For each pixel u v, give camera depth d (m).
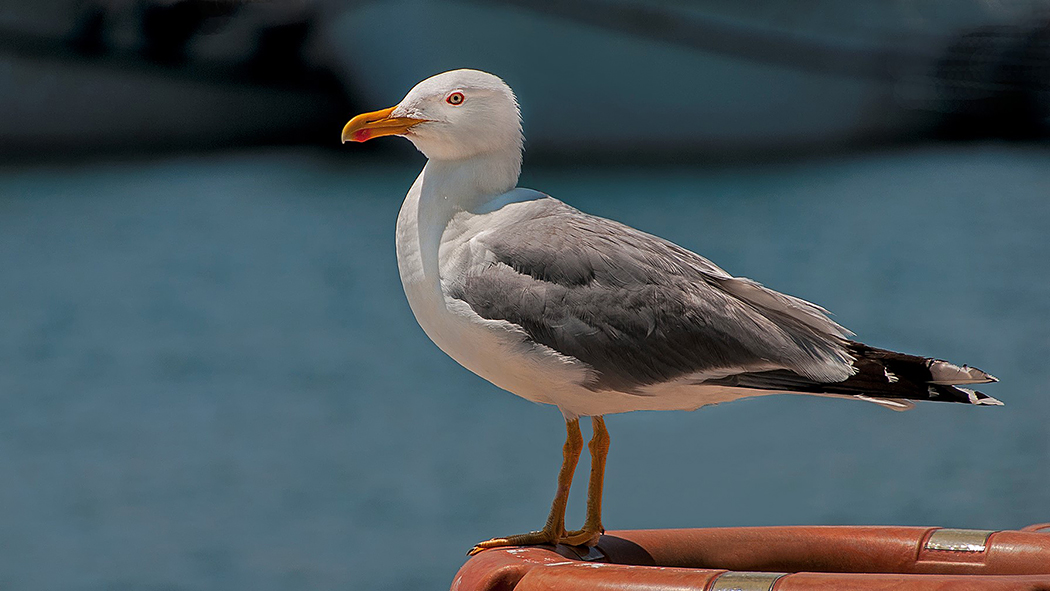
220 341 21.56
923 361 5.06
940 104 56.81
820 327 5.44
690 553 5.01
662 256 5.50
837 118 55.25
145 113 51.69
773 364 5.32
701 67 52.19
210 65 51.78
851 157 50.88
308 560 12.07
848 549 4.80
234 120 52.19
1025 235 30.06
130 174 44.78
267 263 28.61
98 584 11.73
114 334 22.28
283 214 35.50
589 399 5.39
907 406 5.13
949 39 55.91
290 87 51.88
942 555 4.59
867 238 30.12
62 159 49.19
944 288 24.38
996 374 17.94
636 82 51.03
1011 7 56.34
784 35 53.59
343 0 49.16
